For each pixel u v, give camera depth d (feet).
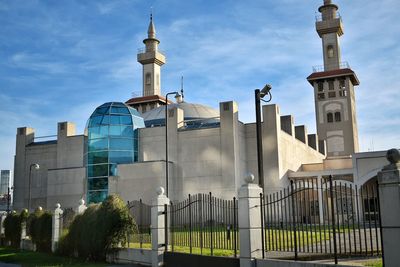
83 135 194.59
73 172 181.88
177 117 178.29
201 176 170.30
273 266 44.09
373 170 150.92
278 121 176.14
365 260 43.14
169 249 64.59
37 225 103.50
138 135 182.91
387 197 33.42
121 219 74.08
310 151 230.89
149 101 306.76
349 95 273.75
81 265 70.28
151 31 320.09
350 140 269.64
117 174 170.71
